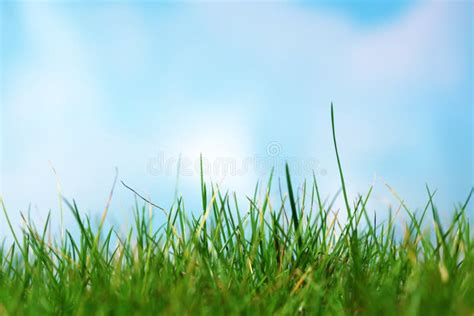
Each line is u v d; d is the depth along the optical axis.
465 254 0.56
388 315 0.52
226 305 0.54
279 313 0.54
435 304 0.52
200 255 0.57
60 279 0.57
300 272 0.57
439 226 0.57
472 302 0.53
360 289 0.54
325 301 0.55
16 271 0.57
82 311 0.53
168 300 0.54
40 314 0.54
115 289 0.55
